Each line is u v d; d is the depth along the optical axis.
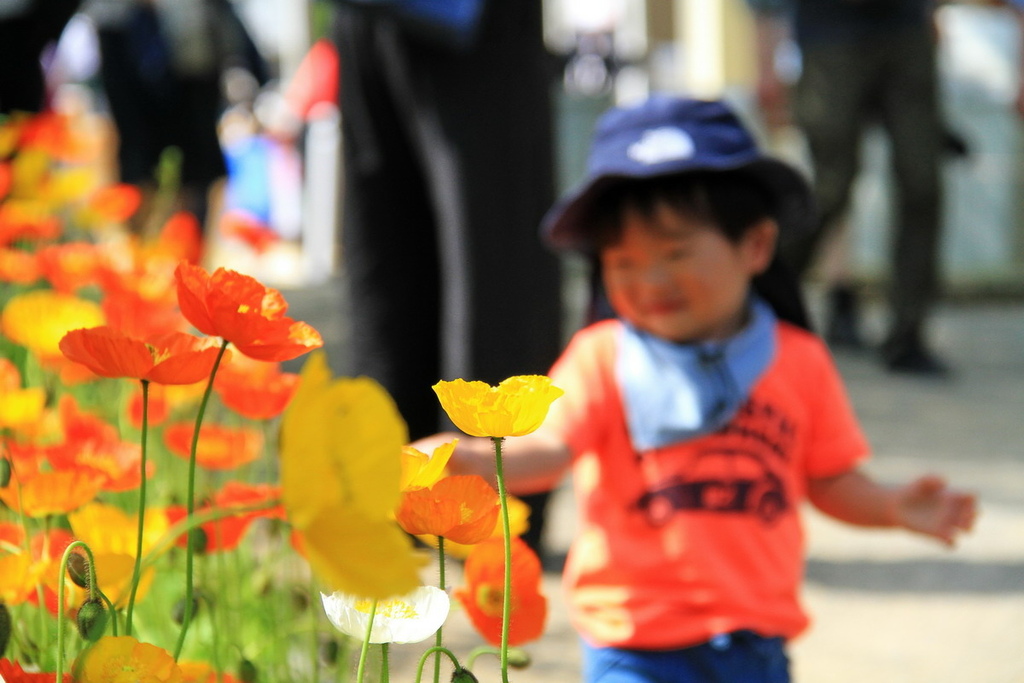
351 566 0.90
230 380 1.87
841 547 4.76
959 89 12.98
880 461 5.95
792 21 7.88
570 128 13.62
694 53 14.55
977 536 4.84
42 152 4.32
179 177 9.78
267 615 2.29
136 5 9.57
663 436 2.87
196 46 9.62
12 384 1.96
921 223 8.07
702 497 2.83
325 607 1.34
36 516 1.63
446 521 1.26
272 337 1.28
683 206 3.00
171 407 3.06
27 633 1.65
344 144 4.26
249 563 2.49
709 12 14.24
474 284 3.93
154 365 1.27
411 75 3.94
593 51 15.41
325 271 13.30
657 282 2.97
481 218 3.93
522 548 1.52
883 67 7.77
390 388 4.27
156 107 9.66
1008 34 12.84
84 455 1.83
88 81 10.53
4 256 3.00
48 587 1.62
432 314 4.29
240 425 2.91
